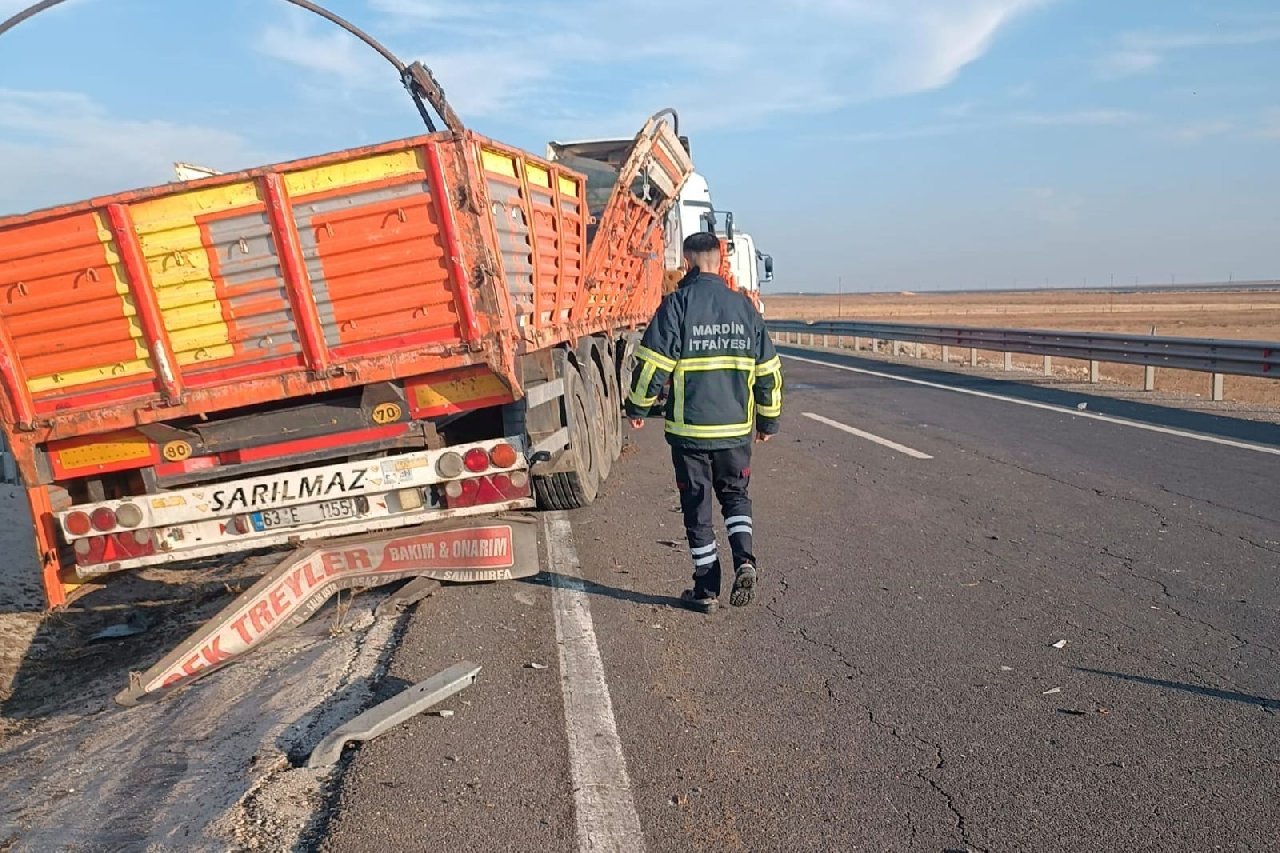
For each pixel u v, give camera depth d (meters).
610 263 10.84
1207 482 9.27
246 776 4.15
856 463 10.78
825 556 7.07
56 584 6.49
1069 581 6.36
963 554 7.04
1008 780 3.87
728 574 6.82
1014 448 11.48
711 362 5.85
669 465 11.38
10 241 5.82
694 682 4.88
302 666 5.47
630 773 3.96
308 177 5.93
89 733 5.34
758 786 3.85
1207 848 3.39
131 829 3.91
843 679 4.88
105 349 6.07
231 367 6.16
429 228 6.03
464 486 6.48
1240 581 6.29
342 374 6.18
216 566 8.91
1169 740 4.18
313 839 3.57
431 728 4.38
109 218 5.83
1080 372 24.17
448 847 3.43
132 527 6.34
